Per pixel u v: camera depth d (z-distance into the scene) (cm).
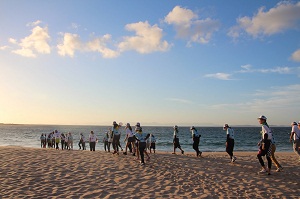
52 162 1061
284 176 905
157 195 684
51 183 777
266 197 687
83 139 2169
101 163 1064
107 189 730
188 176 888
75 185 762
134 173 913
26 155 1224
